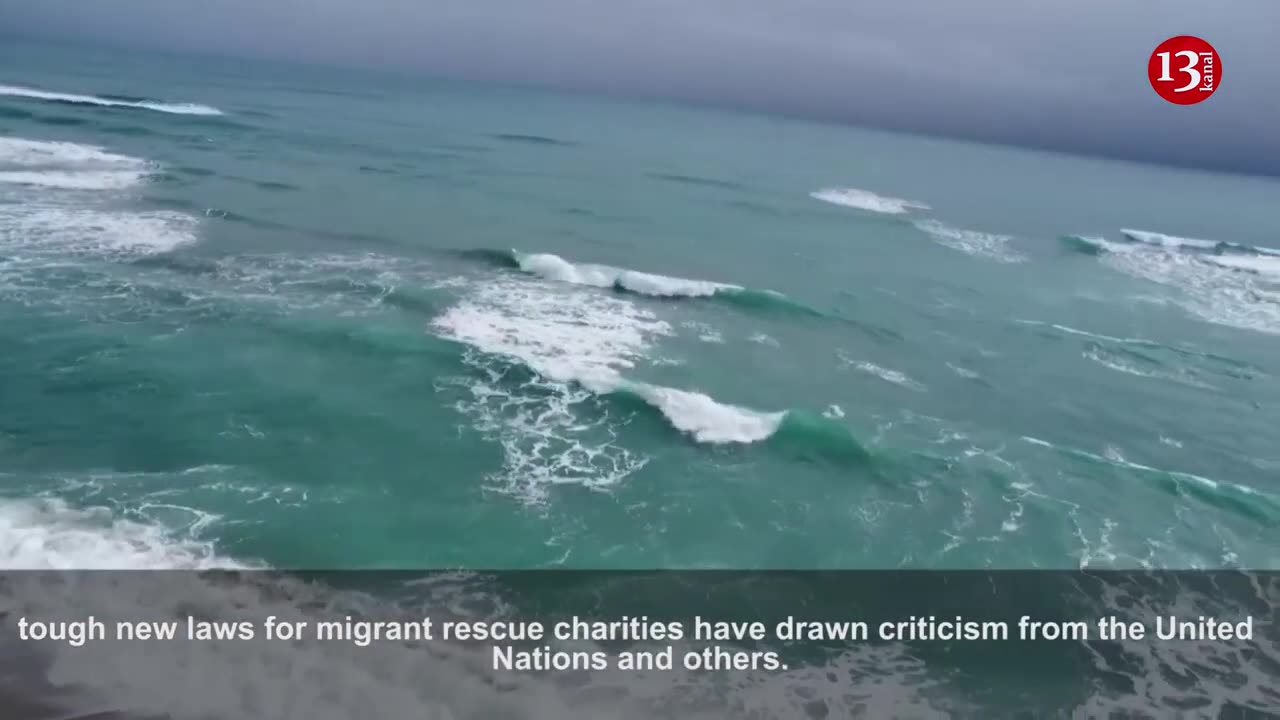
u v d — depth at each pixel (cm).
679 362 1391
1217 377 1642
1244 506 1091
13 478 873
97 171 2334
